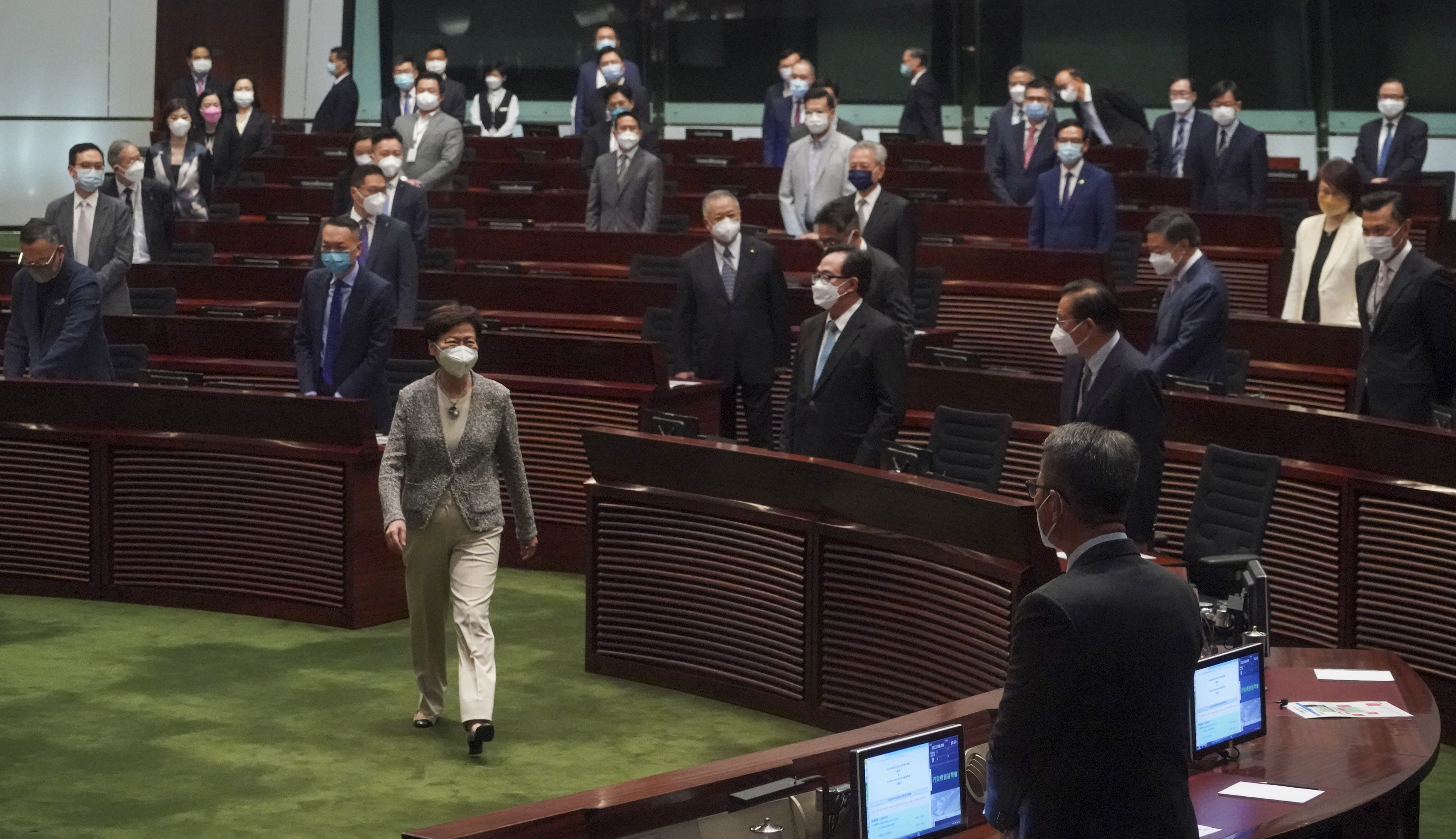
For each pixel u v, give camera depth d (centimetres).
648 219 2678
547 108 4825
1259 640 1066
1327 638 1525
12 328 1914
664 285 2377
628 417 1947
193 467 1805
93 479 1842
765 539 1473
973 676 1291
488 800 1252
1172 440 1683
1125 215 2866
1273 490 1373
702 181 3272
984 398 1841
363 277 1825
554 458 1977
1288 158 4147
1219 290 1692
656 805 779
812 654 1430
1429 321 1630
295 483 1758
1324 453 1538
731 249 2031
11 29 4294
